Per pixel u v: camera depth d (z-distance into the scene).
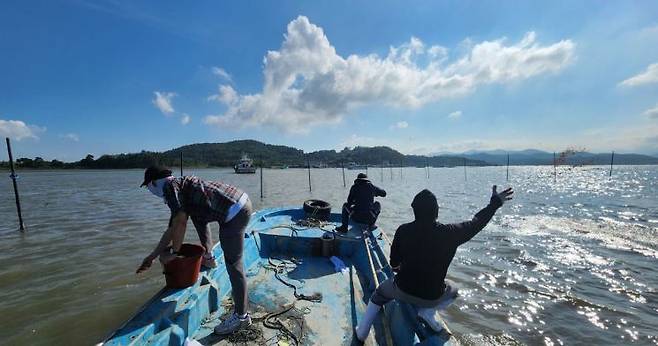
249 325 3.59
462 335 5.81
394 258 3.16
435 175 74.12
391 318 3.70
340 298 4.45
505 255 9.84
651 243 11.06
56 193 28.22
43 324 5.80
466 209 19.36
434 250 2.80
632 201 22.59
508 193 2.99
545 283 7.86
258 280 4.97
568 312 6.56
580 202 22.17
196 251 3.99
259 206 20.83
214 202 3.24
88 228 12.93
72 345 5.27
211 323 3.70
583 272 8.52
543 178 59.88
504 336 5.79
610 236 12.05
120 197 24.95
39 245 10.38
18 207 12.41
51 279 7.62
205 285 3.93
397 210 18.58
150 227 13.20
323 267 5.57
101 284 7.38
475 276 8.27
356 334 3.45
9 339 5.37
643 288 7.55
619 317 6.35
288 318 3.91
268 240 6.34
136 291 7.07
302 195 27.30
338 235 6.33
